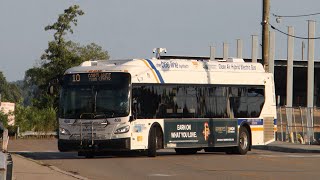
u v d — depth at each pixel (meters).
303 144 59.50
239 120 46.72
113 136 39.94
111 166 35.88
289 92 73.19
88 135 40.28
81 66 41.75
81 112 40.50
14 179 26.30
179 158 41.94
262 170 34.12
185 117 43.56
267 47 56.44
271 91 48.97
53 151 51.44
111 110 40.16
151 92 41.72
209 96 45.16
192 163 38.19
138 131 40.66
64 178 27.64
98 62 42.66
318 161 40.47
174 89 43.12
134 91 40.69
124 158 41.53
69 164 36.94
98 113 40.22
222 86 46.03
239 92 46.97
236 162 39.22
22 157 39.28
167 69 43.00
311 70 71.12
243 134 47.06
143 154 44.28
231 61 47.31
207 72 45.28
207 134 44.66
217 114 45.50
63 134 40.94
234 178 30.05
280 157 43.91
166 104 42.56
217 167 35.78
